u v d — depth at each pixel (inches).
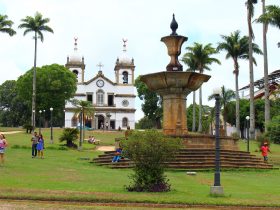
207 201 536.1
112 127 3946.9
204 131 3149.6
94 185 667.4
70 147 1685.5
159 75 1110.4
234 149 1167.0
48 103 3193.9
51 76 3206.2
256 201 548.7
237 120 2202.3
